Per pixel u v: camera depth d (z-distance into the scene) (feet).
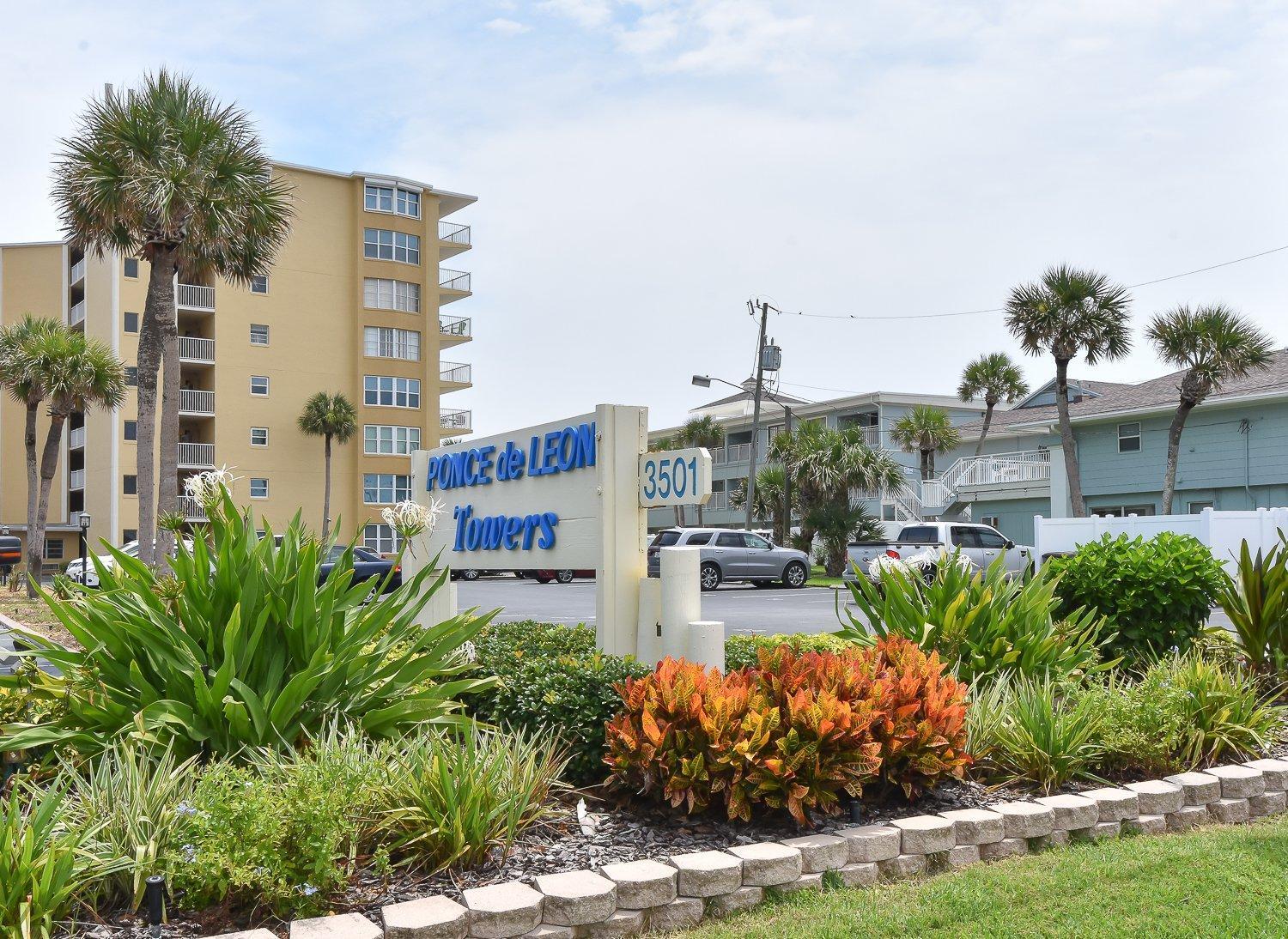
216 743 16.58
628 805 17.16
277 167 153.79
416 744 16.10
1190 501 102.17
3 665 25.84
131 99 69.41
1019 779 19.03
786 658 19.20
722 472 173.78
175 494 71.00
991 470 123.13
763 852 14.56
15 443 170.91
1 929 11.42
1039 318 103.30
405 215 163.43
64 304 167.53
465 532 32.27
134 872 12.84
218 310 150.20
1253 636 27.25
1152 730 19.98
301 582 17.43
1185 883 14.53
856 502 136.56
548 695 18.89
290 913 12.95
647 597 23.90
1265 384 96.17
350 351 159.22
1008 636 23.70
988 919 13.34
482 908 12.53
